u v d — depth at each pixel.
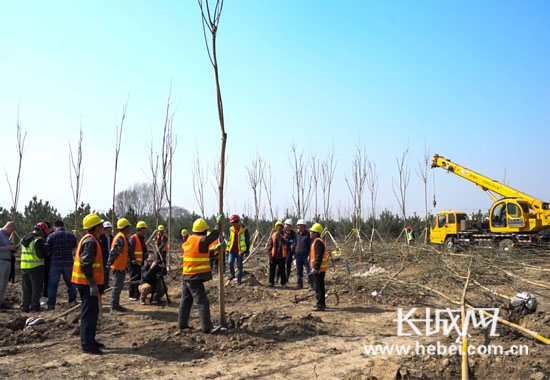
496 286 12.07
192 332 7.28
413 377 5.45
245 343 6.77
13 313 9.19
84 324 6.42
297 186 22.03
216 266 15.58
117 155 15.84
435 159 23.66
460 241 22.22
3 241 9.66
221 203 7.39
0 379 5.36
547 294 11.06
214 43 7.08
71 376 5.48
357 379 5.33
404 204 21.14
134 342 6.82
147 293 10.30
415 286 11.16
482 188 22.00
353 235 23.23
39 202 21.30
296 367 5.86
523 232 19.91
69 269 9.92
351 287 11.70
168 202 16.36
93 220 6.68
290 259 13.80
